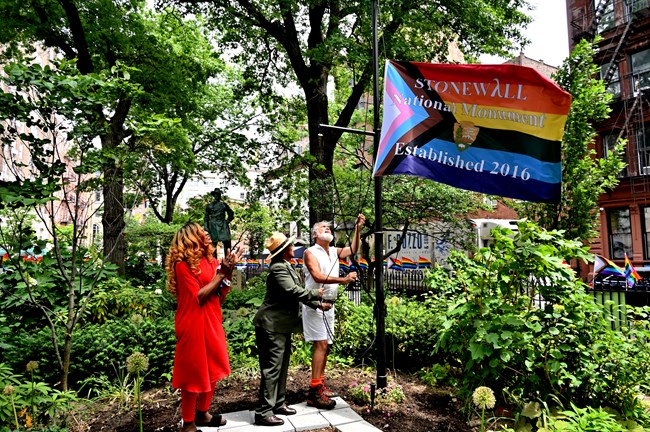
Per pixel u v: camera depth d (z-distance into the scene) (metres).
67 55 12.09
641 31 17.41
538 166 3.85
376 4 4.39
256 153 11.30
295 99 14.28
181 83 13.82
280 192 10.61
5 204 3.68
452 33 11.80
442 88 4.01
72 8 10.52
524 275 3.78
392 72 4.09
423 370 5.00
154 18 14.51
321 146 11.11
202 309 3.21
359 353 5.44
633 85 17.38
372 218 9.64
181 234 3.30
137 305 6.71
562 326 3.72
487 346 3.63
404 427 3.52
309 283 4.17
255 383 4.61
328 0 10.30
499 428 3.50
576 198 5.90
